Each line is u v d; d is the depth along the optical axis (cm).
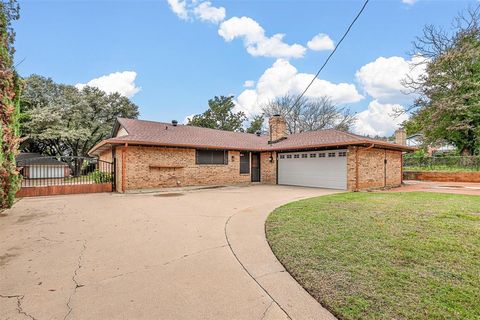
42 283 277
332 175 1248
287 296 246
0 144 609
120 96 3031
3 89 631
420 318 198
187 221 562
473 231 419
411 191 1084
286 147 1380
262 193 1062
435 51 1880
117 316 217
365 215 548
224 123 3378
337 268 290
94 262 335
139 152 1142
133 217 605
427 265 293
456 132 1912
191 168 1307
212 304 235
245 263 329
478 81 1764
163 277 291
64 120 2484
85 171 2233
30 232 478
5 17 651
